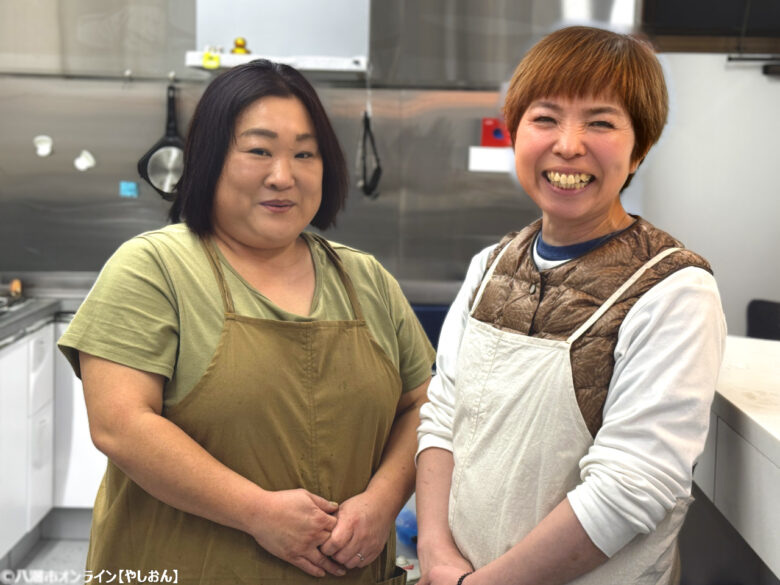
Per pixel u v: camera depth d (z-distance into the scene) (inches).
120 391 45.0
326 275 51.3
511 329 44.8
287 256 50.6
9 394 105.7
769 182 132.8
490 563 42.5
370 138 139.3
